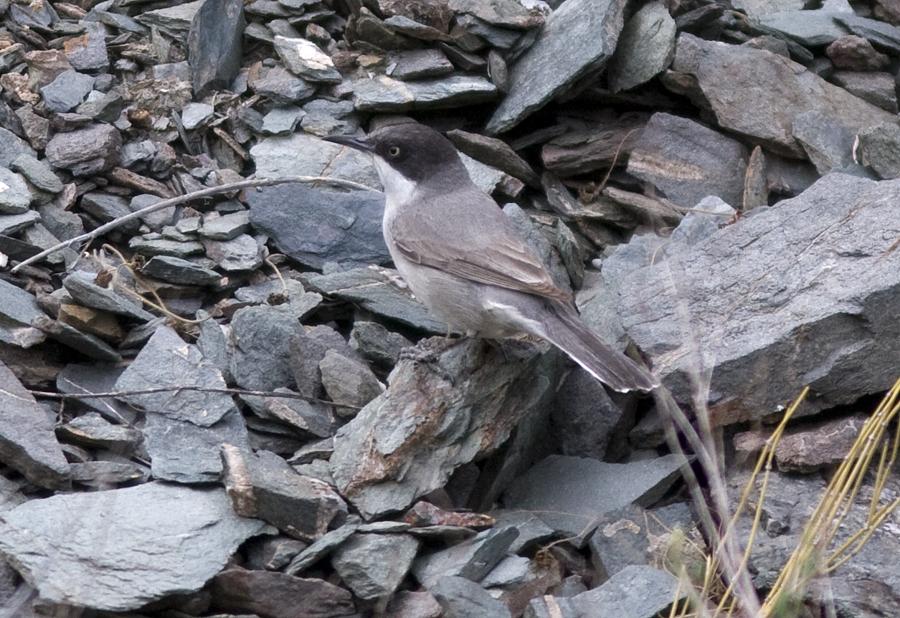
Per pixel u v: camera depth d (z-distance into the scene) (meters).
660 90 13.91
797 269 10.70
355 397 10.77
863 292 10.01
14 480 9.77
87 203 12.50
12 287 11.28
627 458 11.12
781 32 14.16
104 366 10.97
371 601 9.00
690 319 10.66
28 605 8.57
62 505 9.12
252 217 12.62
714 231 11.91
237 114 13.46
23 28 13.77
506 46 13.70
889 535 9.41
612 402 10.99
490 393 10.30
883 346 10.07
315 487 9.59
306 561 9.03
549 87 13.27
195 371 10.64
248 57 14.12
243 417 10.66
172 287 11.85
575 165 13.45
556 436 11.11
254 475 9.23
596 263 12.95
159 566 8.68
